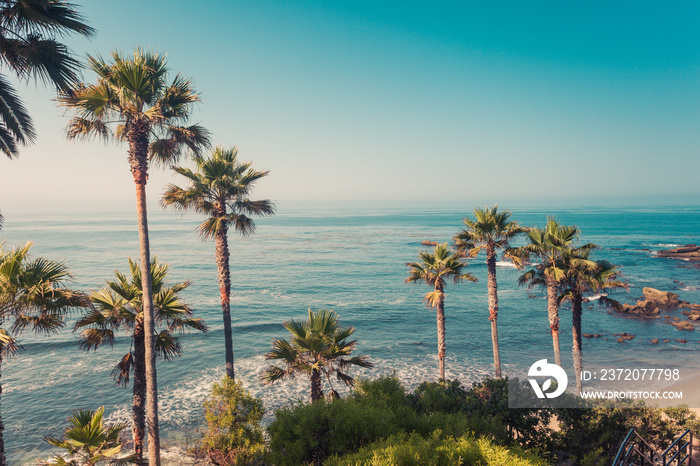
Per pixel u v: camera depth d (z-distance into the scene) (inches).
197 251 4995.1
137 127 494.3
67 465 404.2
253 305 2332.7
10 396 1144.2
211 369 1354.6
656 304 2297.0
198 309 2222.0
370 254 4810.5
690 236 6579.7
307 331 640.4
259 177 786.8
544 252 835.4
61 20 387.9
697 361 1359.5
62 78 412.5
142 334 574.9
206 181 749.3
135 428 583.5
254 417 598.9
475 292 2738.7
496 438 439.8
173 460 818.8
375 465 289.9
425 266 962.7
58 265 465.7
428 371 1378.0
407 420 445.4
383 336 1785.2
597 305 2267.5
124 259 4156.0
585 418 500.1
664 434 486.0
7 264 418.9
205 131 553.0
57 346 1540.4
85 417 435.2
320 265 3927.2
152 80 498.6
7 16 371.6
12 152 470.9
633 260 3954.2
